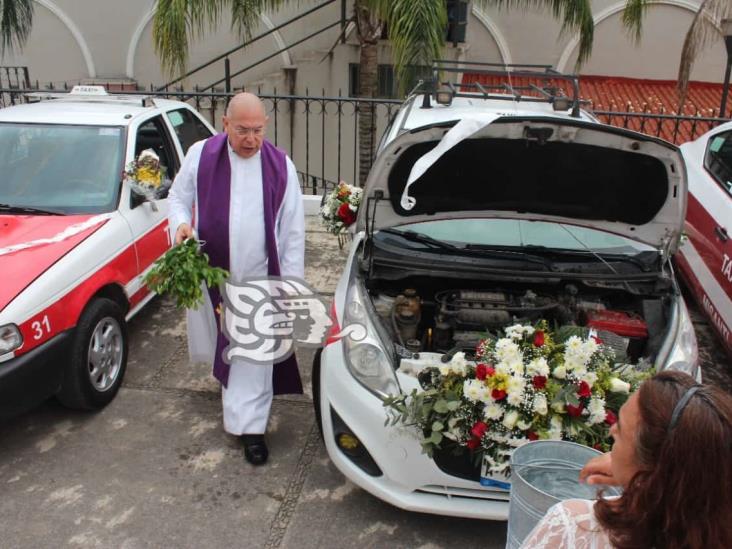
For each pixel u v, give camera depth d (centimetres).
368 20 854
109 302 396
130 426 381
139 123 486
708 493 107
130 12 1202
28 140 461
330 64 1146
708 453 107
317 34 1137
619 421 127
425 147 327
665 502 111
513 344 264
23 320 326
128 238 424
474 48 1197
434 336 337
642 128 728
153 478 339
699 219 507
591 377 257
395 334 325
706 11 838
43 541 297
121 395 411
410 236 369
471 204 363
